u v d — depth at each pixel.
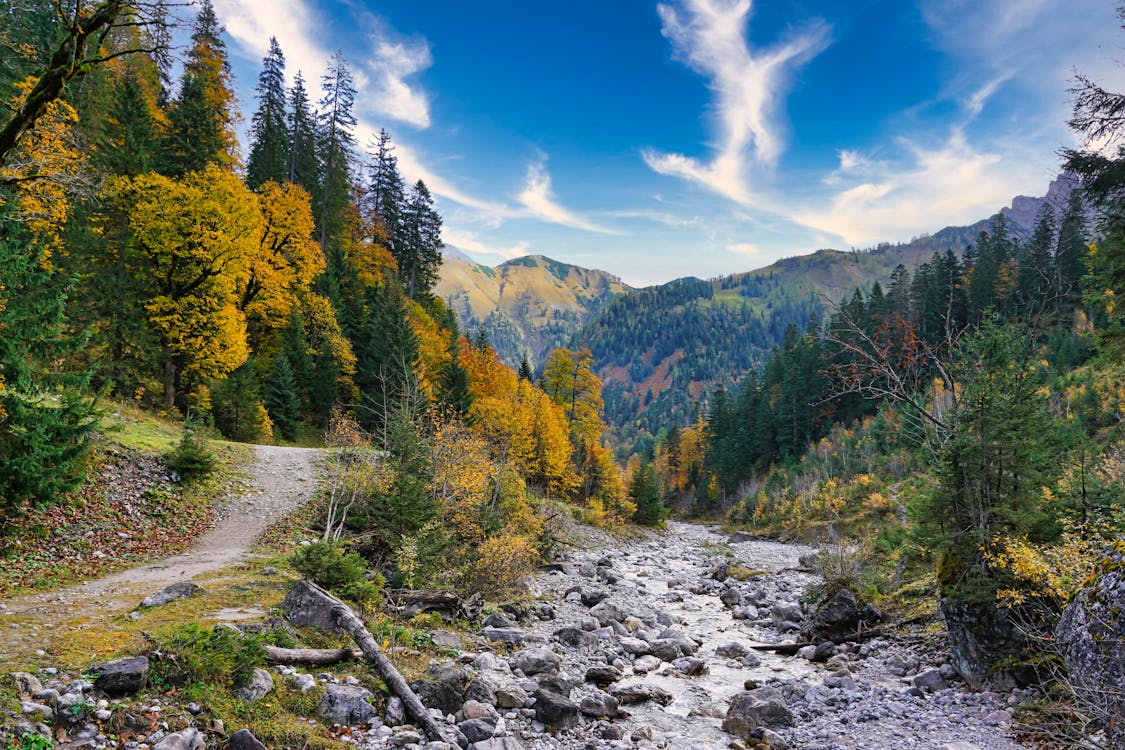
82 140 16.02
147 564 15.66
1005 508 11.87
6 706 6.21
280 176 52.75
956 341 13.88
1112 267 14.27
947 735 9.54
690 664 14.59
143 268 30.52
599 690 12.09
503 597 19.44
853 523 47.00
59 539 15.28
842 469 65.62
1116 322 15.08
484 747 8.16
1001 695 10.86
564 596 22.59
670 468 131.88
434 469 20.95
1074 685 8.36
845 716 10.73
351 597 12.89
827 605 17.03
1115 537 11.38
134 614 10.52
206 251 31.06
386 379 28.28
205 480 22.31
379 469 21.78
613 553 40.50
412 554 16.08
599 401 62.16
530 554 23.41
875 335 14.86
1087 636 8.20
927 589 17.55
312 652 9.41
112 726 6.50
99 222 29.50
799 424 90.56
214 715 7.12
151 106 41.47
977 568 11.75
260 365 41.31
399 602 14.27
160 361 31.09
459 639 13.11
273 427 39.66
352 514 22.41
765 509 70.56
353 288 54.84
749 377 123.25
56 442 14.87
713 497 99.25
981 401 12.52
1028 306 13.99
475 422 39.94
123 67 32.38
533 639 14.65
